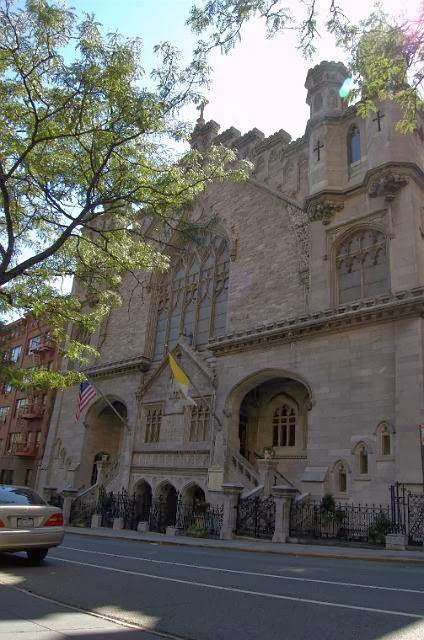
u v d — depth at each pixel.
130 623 6.12
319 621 6.11
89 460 36.16
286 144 31.34
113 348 38.12
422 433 17.78
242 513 21.30
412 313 20.11
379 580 9.36
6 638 5.27
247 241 30.78
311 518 20.11
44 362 47.38
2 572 9.77
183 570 10.46
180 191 14.86
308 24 10.59
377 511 18.89
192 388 28.86
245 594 7.77
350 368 21.59
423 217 23.42
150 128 13.80
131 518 28.03
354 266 24.38
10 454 47.56
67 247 16.83
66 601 7.30
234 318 29.55
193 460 27.23
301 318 23.69
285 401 27.41
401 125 12.05
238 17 10.55
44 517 11.12
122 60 13.11
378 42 10.97
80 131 13.98
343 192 25.31
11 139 14.07
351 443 20.58
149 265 16.83
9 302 16.66
